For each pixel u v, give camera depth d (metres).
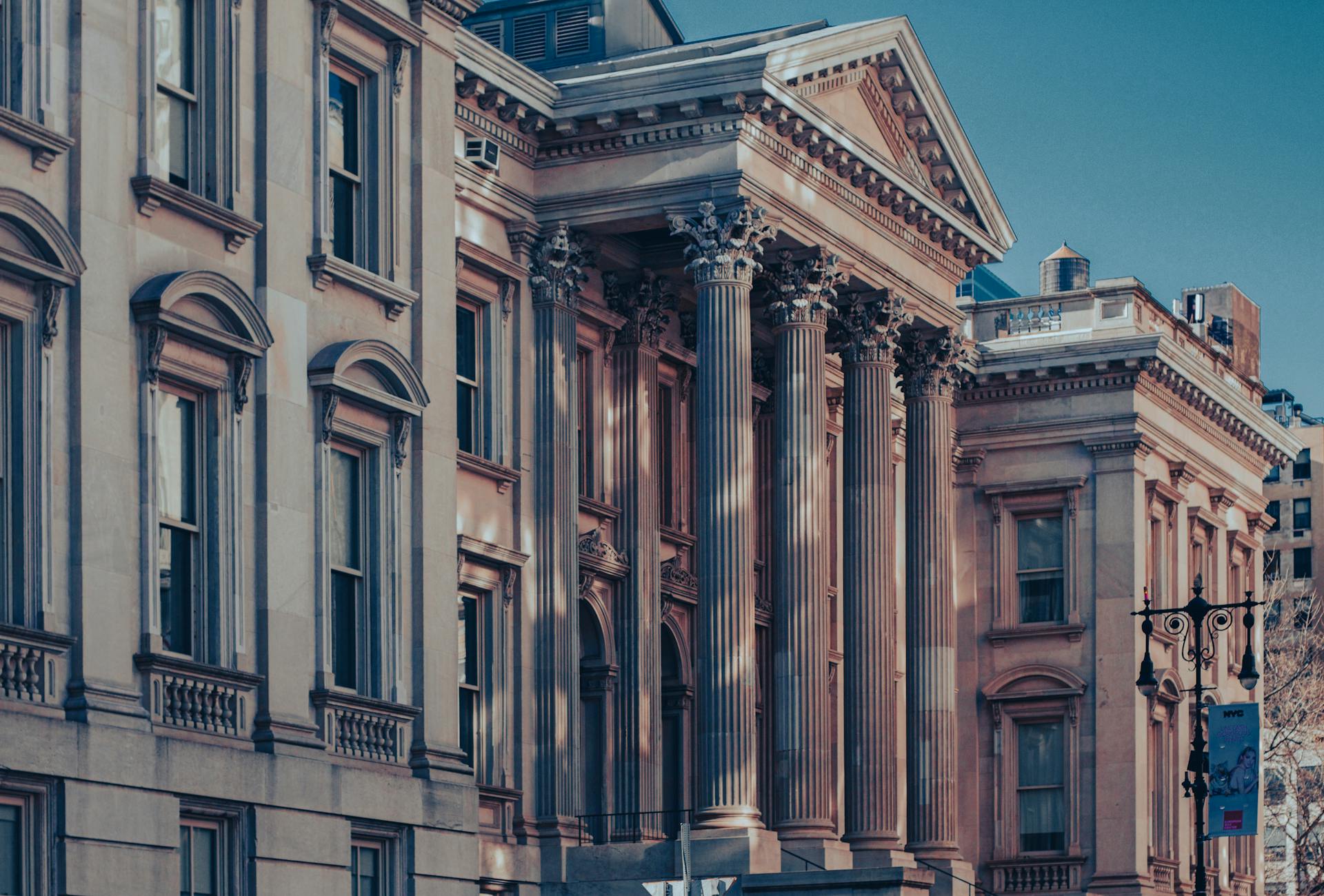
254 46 35.25
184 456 33.34
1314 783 91.31
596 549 46.44
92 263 31.05
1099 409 60.94
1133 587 60.06
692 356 51.12
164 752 31.36
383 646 37.19
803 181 46.06
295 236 35.56
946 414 52.25
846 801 48.44
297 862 33.94
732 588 43.66
